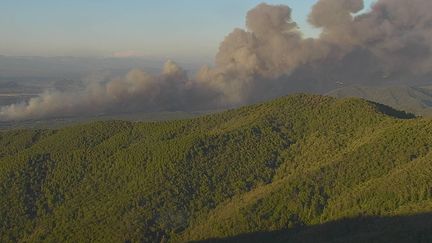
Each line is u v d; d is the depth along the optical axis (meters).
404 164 195.38
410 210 163.62
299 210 192.38
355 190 189.75
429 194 170.25
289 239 179.75
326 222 179.50
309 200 194.62
